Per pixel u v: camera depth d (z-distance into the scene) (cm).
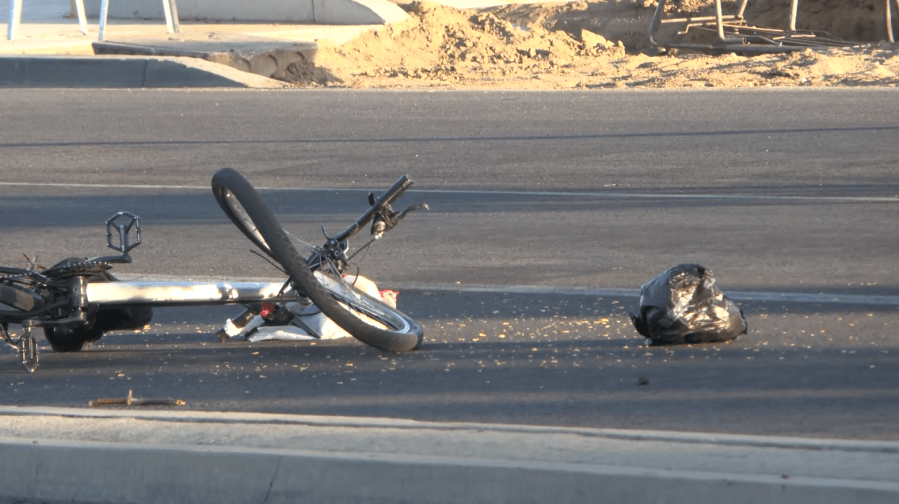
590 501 1325
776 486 1278
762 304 2527
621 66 10825
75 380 2047
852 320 2347
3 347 2348
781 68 9300
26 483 1494
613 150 5256
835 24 13338
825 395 1831
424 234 3588
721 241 3328
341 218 3909
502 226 3681
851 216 3638
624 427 1689
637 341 2230
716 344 2183
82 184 4875
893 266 2911
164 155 5625
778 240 3306
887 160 4688
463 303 2642
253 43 11319
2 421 1638
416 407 1819
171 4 13038
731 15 13800
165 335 2402
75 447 1490
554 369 2033
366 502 1388
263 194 4469
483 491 1355
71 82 9938
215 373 2062
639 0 14538
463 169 4909
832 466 1352
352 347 2236
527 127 6097
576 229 3591
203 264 3225
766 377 1942
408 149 5503
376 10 13700
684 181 4450
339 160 5272
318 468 1409
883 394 1828
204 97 8281
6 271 2017
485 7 16050
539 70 10950
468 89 8288
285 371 2061
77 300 2031
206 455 1446
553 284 2834
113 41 11662
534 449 1443
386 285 2875
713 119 6097
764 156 4925
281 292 2130
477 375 2005
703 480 1298
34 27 14925
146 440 1525
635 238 3416
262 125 6575
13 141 6297
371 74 11388
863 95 6819
